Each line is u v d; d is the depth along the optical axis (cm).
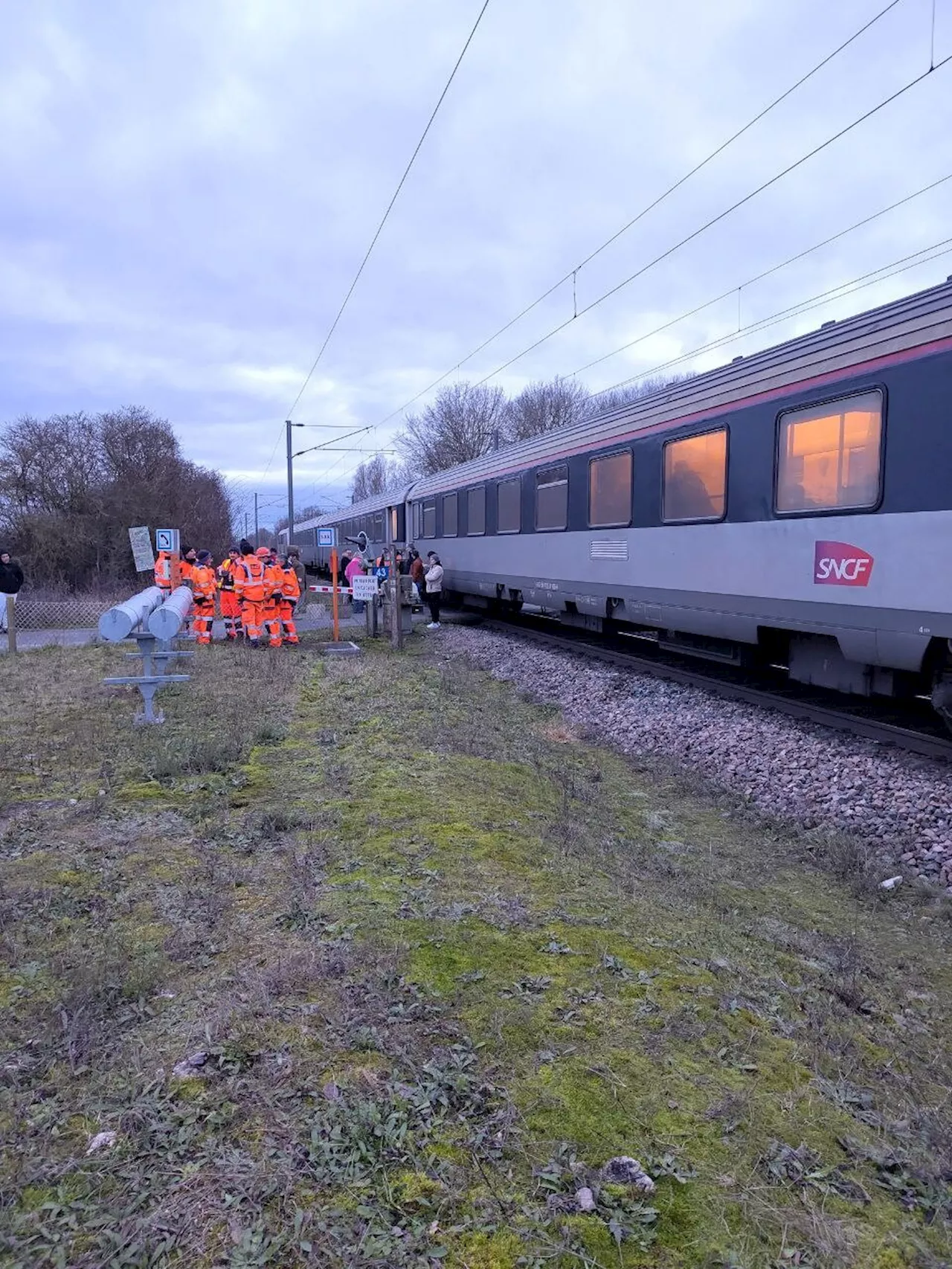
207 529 3441
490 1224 191
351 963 303
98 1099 231
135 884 381
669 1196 203
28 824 463
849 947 418
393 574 1499
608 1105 233
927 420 638
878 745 707
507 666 1262
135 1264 177
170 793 522
